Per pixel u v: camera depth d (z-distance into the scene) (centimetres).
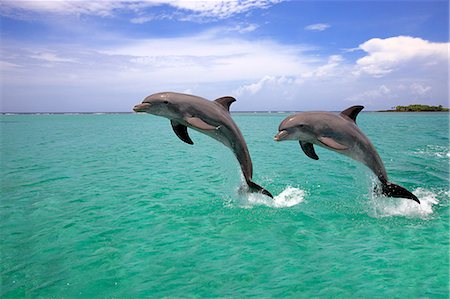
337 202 809
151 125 4853
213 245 578
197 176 1108
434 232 623
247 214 727
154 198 845
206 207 773
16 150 1805
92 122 5956
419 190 905
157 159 1490
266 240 597
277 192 896
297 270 491
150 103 683
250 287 449
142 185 984
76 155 1617
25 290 450
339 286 448
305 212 739
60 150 1814
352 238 603
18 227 659
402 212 734
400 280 461
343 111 691
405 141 2198
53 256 542
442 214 720
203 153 1698
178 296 432
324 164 1338
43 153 1683
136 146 2028
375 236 609
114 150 1820
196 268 501
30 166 1307
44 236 616
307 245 575
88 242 591
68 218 707
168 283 462
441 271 483
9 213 738
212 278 473
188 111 678
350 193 887
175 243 586
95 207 777
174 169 1238
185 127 716
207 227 657
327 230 640
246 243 585
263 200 822
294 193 886
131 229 648
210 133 695
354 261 516
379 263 508
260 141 2325
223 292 438
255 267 502
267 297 425
